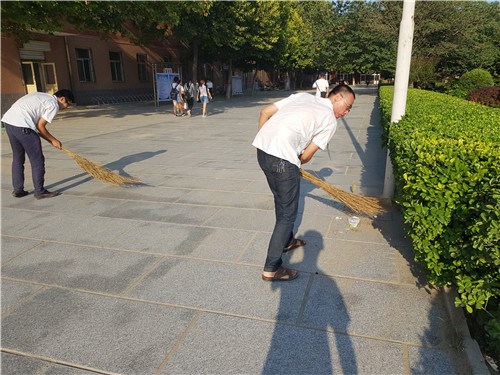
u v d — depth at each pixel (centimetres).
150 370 209
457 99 895
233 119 1421
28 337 237
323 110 283
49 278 305
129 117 1519
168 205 470
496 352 219
